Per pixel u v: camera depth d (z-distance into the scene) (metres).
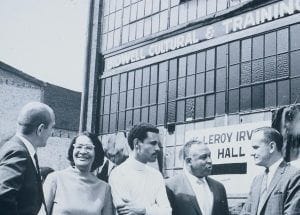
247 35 6.69
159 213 4.07
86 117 9.68
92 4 10.01
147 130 4.31
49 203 3.71
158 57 8.26
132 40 8.98
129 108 8.80
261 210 4.79
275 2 6.34
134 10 9.05
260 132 5.28
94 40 9.80
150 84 8.39
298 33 6.03
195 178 4.86
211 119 7.06
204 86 7.31
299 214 4.38
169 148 7.69
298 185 4.46
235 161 6.27
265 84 6.38
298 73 5.98
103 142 9.25
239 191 6.04
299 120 5.65
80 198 3.77
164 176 7.60
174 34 7.98
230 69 6.92
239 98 6.72
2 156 2.97
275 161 5.12
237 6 6.88
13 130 12.13
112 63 9.38
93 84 9.62
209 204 4.81
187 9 7.86
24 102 11.98
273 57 6.32
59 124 12.67
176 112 7.75
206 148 4.91
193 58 7.59
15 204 2.82
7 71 11.69
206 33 7.38
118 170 4.21
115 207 4.05
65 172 3.89
